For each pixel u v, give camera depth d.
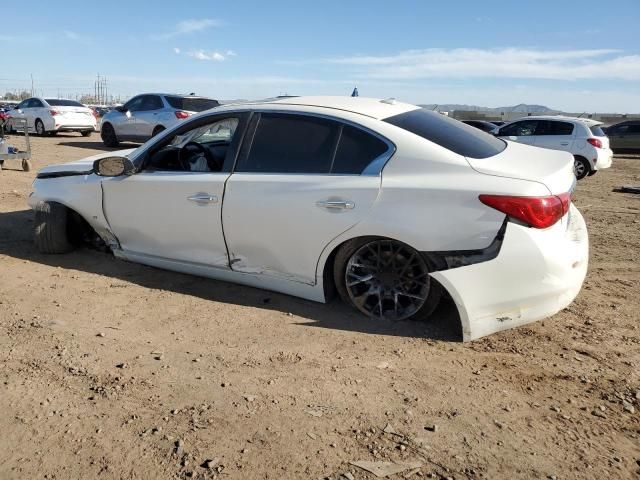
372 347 3.65
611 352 3.70
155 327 3.92
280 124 4.31
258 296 4.50
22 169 11.34
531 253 3.49
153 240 4.84
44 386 3.09
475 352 3.62
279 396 3.05
